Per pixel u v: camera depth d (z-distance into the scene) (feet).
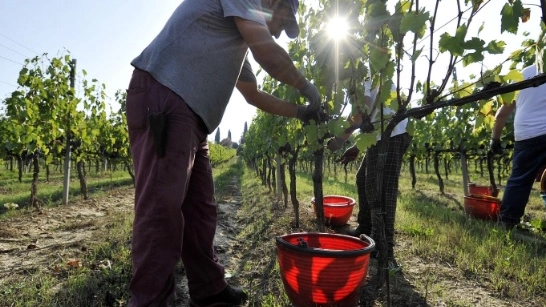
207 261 6.36
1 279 8.49
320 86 8.96
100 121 33.27
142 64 5.10
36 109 22.45
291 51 13.48
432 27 4.64
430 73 4.79
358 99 6.69
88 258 9.98
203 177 6.20
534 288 7.96
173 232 4.89
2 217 17.60
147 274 4.80
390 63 5.30
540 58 4.50
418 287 7.96
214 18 5.06
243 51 5.43
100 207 21.65
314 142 7.95
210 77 5.06
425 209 17.42
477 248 10.36
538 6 4.06
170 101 4.83
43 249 11.20
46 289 7.66
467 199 16.49
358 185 12.17
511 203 13.96
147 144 4.88
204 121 5.16
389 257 9.35
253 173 56.54
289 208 18.63
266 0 5.69
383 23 5.25
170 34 5.02
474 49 4.38
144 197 4.86
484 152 32.19
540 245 11.59
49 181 45.19
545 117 12.92
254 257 10.14
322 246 7.36
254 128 35.22
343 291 6.03
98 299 7.12
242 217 16.76
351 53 6.50
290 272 6.29
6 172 63.98
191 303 6.56
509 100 5.53
